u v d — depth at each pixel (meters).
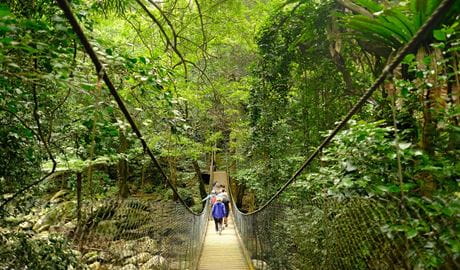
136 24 3.79
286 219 3.23
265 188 6.11
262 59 5.14
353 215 1.82
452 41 1.94
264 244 4.63
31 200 2.11
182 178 12.20
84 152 2.45
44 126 2.09
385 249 1.50
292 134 5.71
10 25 1.23
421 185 1.73
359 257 1.74
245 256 6.39
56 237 1.79
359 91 4.00
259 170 6.43
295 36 4.59
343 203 1.96
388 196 1.76
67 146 2.52
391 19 2.20
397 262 1.43
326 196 2.18
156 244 2.76
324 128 4.53
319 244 2.36
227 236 8.73
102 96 1.77
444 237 1.23
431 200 1.42
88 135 2.22
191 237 5.41
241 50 7.46
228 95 7.18
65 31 1.47
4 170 1.87
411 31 2.19
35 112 1.41
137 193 9.61
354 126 2.06
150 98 2.20
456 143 1.83
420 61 2.07
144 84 1.96
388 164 1.84
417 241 1.36
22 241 1.59
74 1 1.79
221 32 4.71
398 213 1.44
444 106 1.90
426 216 1.48
